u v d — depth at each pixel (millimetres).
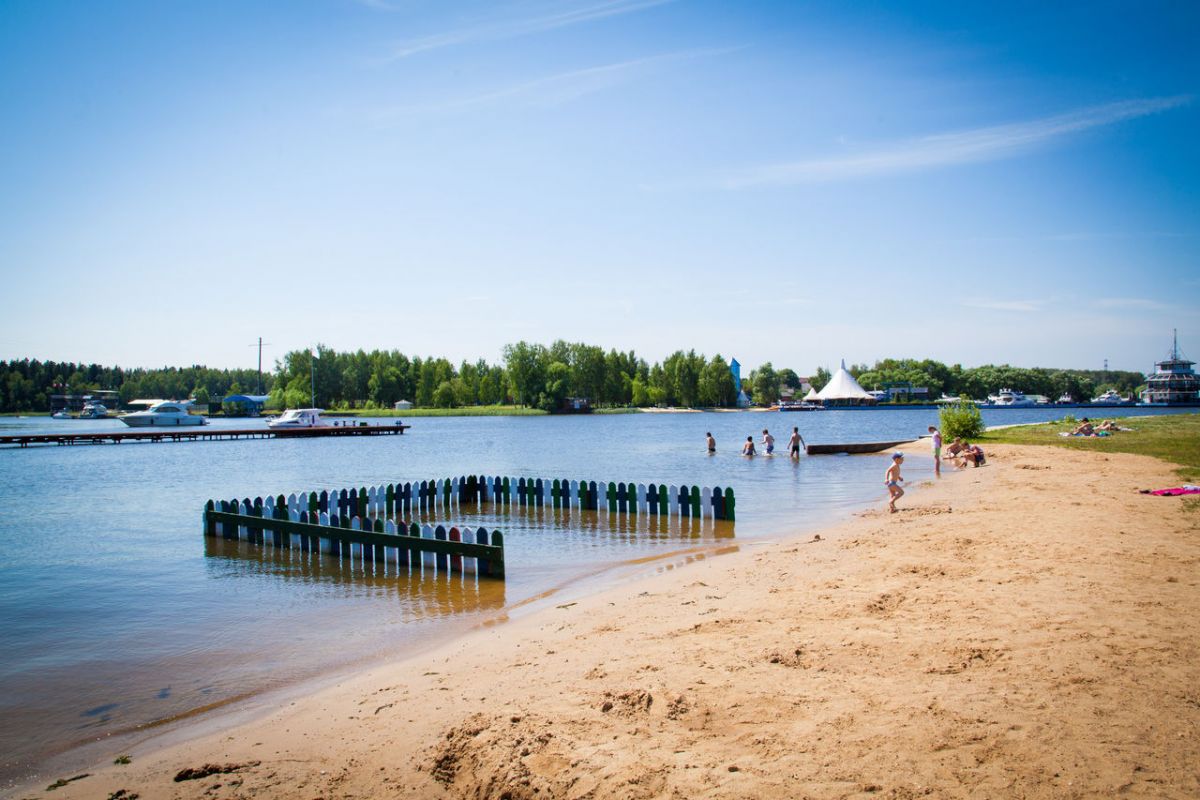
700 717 6852
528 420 136125
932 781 5352
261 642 11352
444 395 165625
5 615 13094
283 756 7016
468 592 14352
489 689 8266
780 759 5887
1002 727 6133
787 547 16531
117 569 16984
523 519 23656
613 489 24750
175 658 10664
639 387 171125
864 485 30453
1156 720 6113
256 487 36156
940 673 7535
